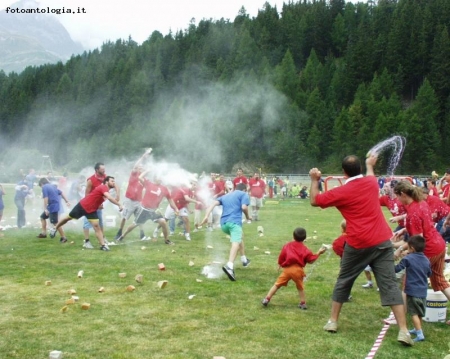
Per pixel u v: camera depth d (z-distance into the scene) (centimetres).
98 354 484
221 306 658
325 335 554
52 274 833
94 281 786
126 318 597
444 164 8219
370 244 546
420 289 551
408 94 10838
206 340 528
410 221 608
